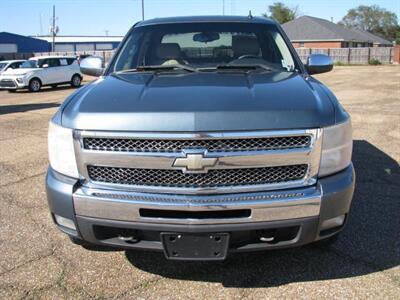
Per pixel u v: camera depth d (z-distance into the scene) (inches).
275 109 103.2
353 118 365.7
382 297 111.2
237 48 160.9
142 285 118.7
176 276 122.8
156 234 106.9
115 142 103.5
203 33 165.6
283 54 158.7
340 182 107.3
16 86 766.5
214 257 105.3
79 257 133.3
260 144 101.4
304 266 126.3
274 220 103.2
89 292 115.8
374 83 722.8
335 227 111.6
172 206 101.5
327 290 114.7
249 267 126.4
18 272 125.3
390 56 1689.2
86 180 107.5
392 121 348.8
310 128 102.6
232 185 102.7
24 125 381.4
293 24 2315.5
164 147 101.4
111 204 104.4
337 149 107.3
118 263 129.6
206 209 101.3
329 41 2182.6
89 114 105.8
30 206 175.0
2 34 2358.5
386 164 224.4
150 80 130.4
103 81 134.2
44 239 145.3
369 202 172.4
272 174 103.9
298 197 103.1
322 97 114.6
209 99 107.1
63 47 3201.3
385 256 131.3
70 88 853.2
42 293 115.5
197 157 100.0
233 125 100.0
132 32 174.7
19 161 247.1
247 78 130.7
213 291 115.6
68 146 108.0
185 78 131.4
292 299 111.3
